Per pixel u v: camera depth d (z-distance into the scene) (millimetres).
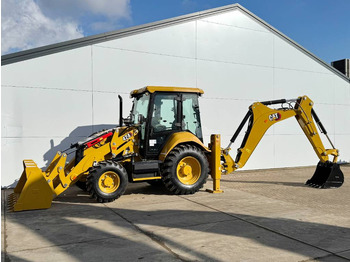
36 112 8055
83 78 8570
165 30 9594
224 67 10555
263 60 11320
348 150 13383
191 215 4945
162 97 6777
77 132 8508
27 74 7961
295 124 11938
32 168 5480
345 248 3525
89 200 6191
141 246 3617
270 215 4926
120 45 9000
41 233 4117
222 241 3764
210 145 7324
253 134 7363
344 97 13266
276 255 3332
